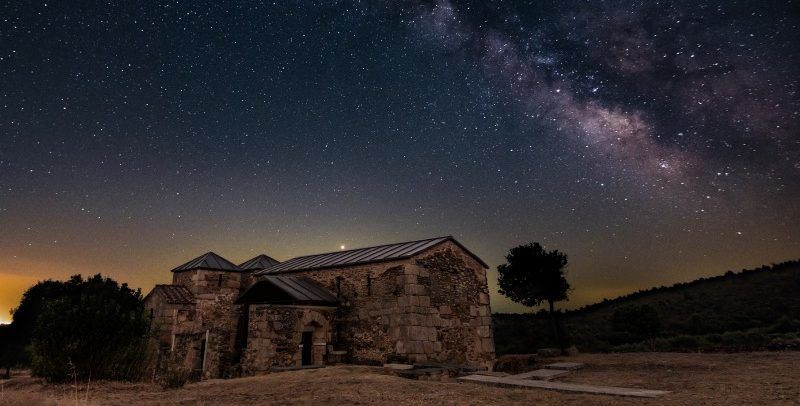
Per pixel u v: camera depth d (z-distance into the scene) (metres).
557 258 29.30
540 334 33.94
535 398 8.50
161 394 9.77
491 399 8.38
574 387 9.63
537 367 17.98
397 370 13.08
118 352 12.54
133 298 25.75
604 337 29.84
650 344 23.52
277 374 12.48
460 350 17.48
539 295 29.03
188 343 19.58
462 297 18.52
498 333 37.09
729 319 33.53
